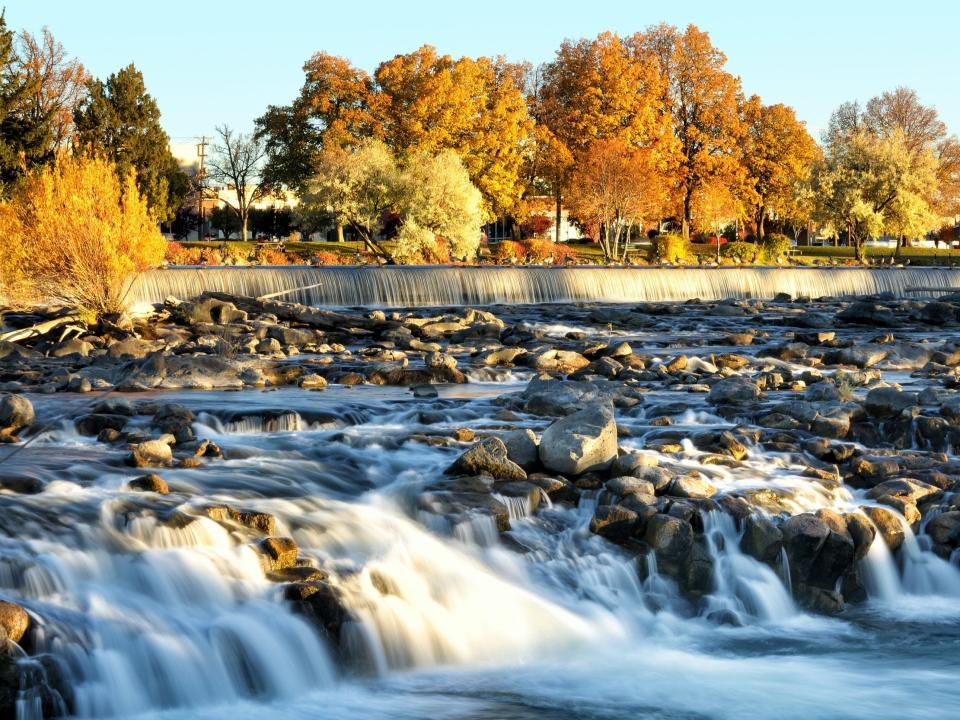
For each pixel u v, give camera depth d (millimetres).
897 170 83750
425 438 13844
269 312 31953
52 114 60281
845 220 84375
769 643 9898
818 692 8609
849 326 36625
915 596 11398
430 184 63719
